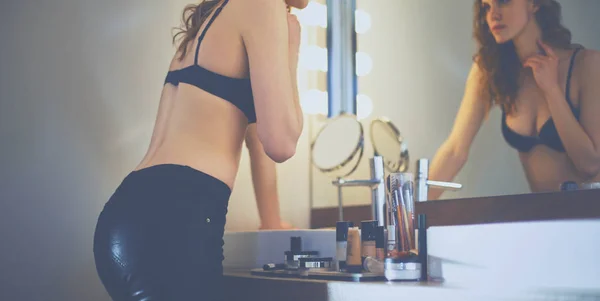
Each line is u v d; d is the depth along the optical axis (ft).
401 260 3.86
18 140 5.43
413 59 6.12
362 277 3.96
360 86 6.66
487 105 5.37
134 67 6.20
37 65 5.59
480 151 5.35
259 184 6.77
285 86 4.23
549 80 4.93
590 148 4.63
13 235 5.35
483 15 5.48
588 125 4.66
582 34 4.75
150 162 4.07
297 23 4.71
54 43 5.70
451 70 5.73
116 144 6.01
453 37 5.75
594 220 2.96
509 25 5.25
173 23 6.51
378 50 6.54
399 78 6.23
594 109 4.63
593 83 4.65
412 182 4.38
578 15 4.77
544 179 4.88
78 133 5.77
